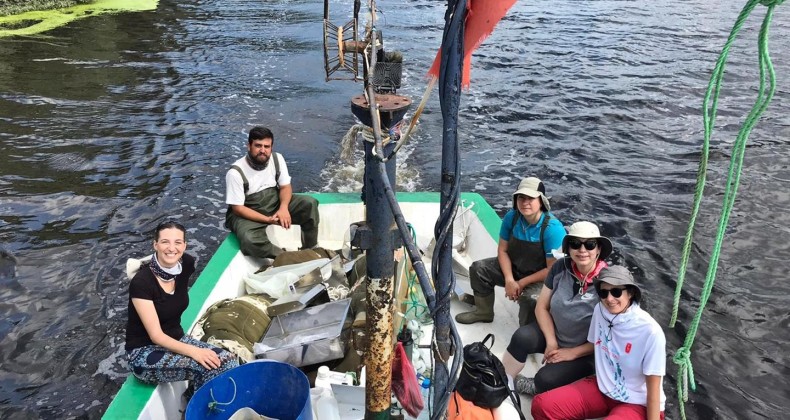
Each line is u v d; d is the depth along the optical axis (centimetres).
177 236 355
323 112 1133
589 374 387
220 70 1393
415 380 341
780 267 689
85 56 1473
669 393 512
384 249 269
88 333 571
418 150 962
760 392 518
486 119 1119
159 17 1914
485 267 466
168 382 361
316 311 423
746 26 1853
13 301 611
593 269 382
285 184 536
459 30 178
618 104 1203
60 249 698
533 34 1741
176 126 1062
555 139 1040
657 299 637
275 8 2081
